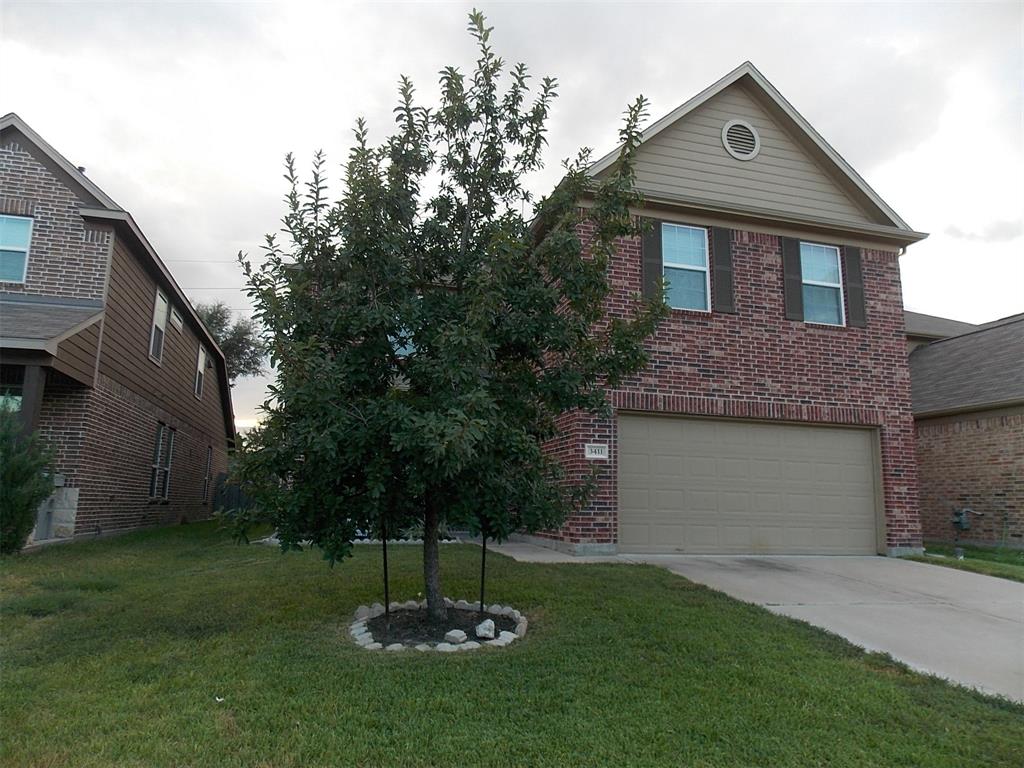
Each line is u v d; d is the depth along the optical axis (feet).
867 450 36.42
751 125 37.81
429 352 17.66
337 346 17.67
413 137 18.80
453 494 16.83
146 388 46.91
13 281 37.42
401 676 14.26
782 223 36.22
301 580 24.32
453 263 18.71
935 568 30.55
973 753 11.62
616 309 32.71
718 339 34.37
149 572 26.78
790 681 14.64
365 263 17.67
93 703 12.59
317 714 12.21
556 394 18.53
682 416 33.55
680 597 22.13
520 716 12.34
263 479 17.06
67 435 35.83
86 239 38.58
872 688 14.55
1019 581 27.45
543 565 27.50
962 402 45.55
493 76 19.12
